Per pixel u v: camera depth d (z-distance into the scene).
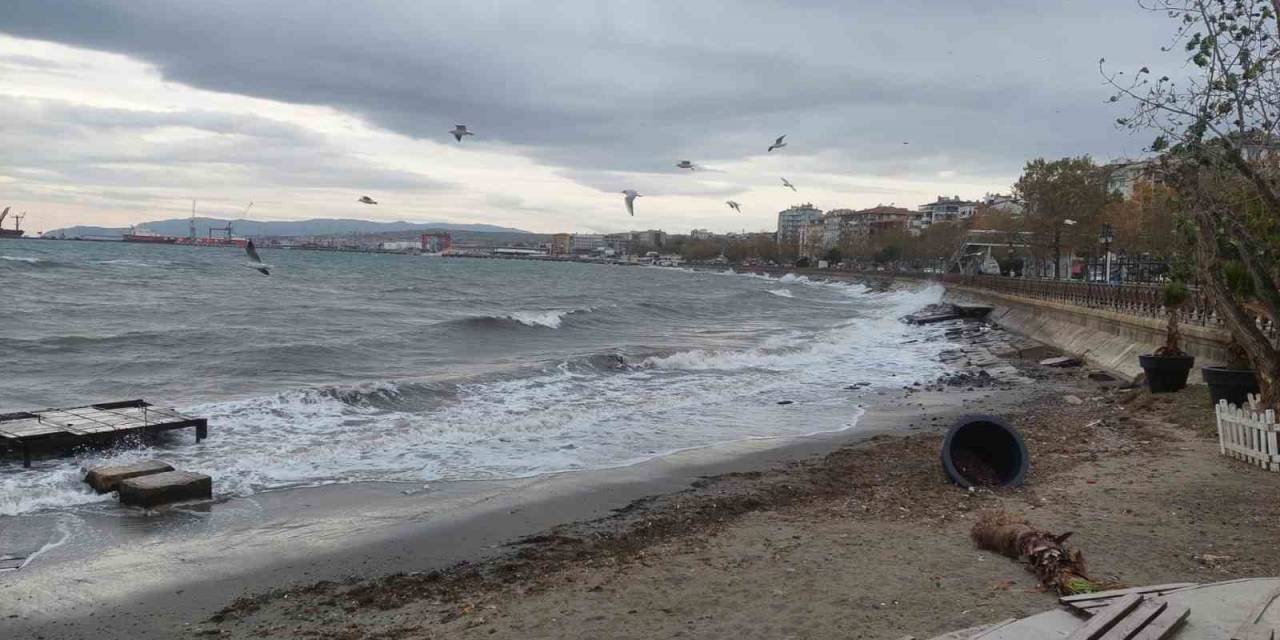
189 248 169.75
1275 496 10.72
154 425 14.34
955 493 11.55
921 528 9.80
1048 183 70.00
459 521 10.95
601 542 9.93
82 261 81.00
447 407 19.48
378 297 58.91
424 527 10.69
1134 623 5.86
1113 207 70.56
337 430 16.41
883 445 15.86
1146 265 54.81
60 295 45.03
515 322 41.00
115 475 11.82
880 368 30.78
